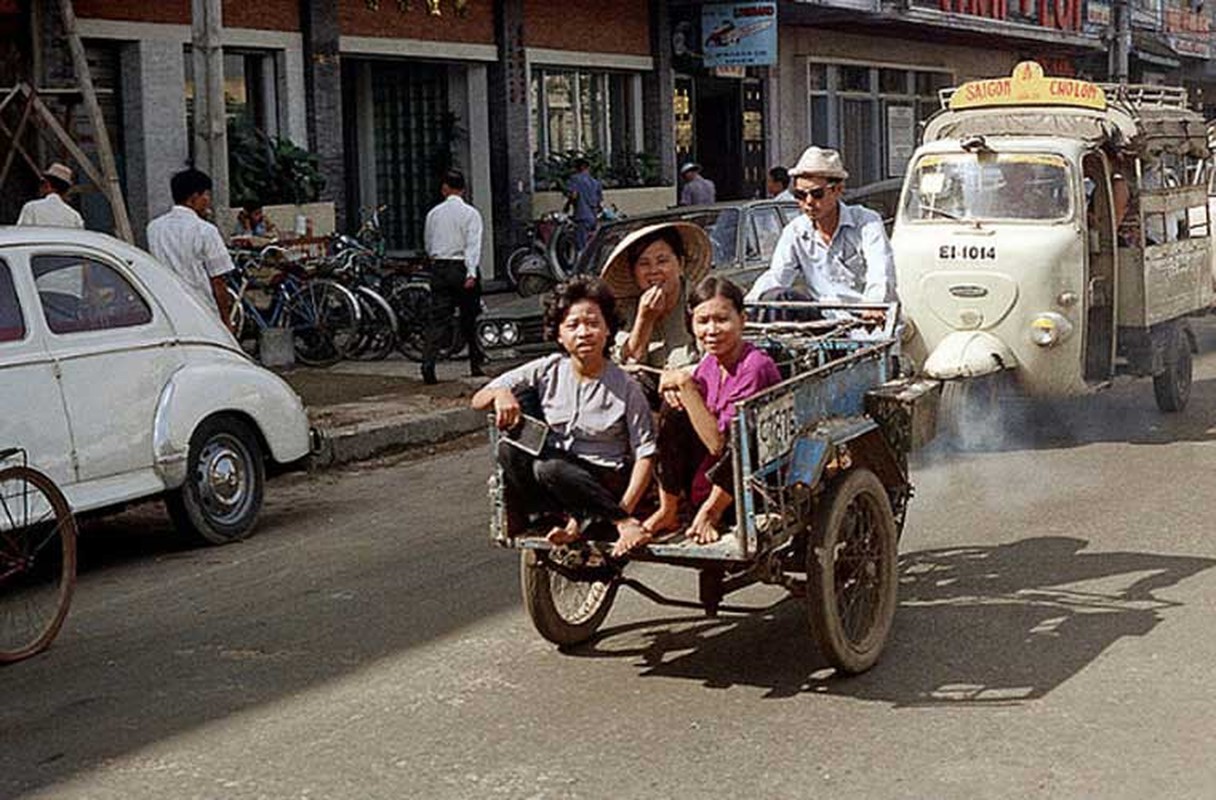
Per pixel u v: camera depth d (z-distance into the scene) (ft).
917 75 111.24
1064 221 37.68
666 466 20.49
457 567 28.12
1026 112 41.91
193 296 31.22
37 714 20.98
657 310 23.13
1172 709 19.45
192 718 20.52
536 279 60.49
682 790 17.44
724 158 93.15
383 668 22.30
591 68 81.05
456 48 71.92
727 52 84.64
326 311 53.11
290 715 20.47
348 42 66.39
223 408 30.73
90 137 55.98
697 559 20.10
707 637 23.22
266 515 33.91
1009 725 19.08
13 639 23.71
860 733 19.01
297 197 61.67
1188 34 147.64
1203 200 45.50
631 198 81.61
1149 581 25.40
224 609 26.07
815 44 98.63
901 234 38.68
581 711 20.20
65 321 28.22
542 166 77.97
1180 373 42.34
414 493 35.70
